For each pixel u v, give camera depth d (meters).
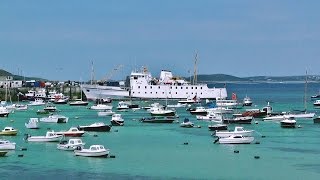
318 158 109.56
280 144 130.12
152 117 197.50
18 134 150.88
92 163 102.88
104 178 89.62
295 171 96.25
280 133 154.12
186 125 170.25
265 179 89.81
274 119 191.25
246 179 89.69
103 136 146.25
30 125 166.50
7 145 117.69
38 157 109.19
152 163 103.25
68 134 142.25
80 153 110.12
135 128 167.38
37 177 90.31
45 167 98.81
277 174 93.62
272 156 111.88
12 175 91.81
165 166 100.12
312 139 140.25
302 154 114.69
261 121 189.75
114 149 121.25
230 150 120.12
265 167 99.81
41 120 187.75
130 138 141.62
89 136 145.75
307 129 165.00
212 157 110.44
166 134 151.12
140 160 106.69
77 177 90.38
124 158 108.88
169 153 115.56
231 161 105.81
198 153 115.81
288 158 109.44
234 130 149.88
